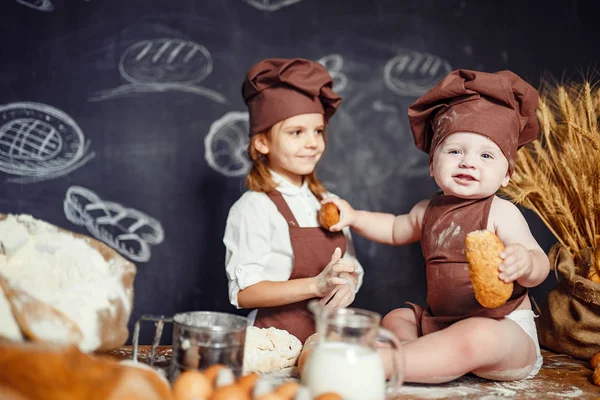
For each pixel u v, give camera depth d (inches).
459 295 53.5
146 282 83.7
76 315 38.8
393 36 87.9
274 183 64.4
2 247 44.4
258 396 35.9
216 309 85.0
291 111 61.2
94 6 82.4
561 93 63.6
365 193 87.7
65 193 81.6
